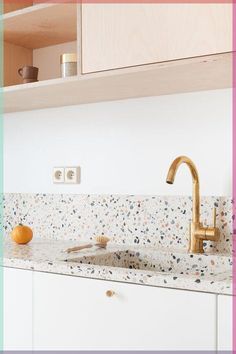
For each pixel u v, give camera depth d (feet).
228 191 6.42
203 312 4.57
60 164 8.05
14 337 6.17
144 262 6.67
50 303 5.74
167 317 4.79
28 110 8.46
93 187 7.65
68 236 7.86
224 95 6.48
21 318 6.08
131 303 5.04
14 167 8.70
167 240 6.87
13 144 8.71
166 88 6.52
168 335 4.78
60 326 5.64
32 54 8.44
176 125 6.87
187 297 4.67
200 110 6.67
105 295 5.24
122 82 6.18
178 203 6.79
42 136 8.30
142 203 7.10
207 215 6.55
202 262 6.22
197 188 6.35
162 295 4.83
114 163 7.44
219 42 5.05
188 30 5.25
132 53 5.65
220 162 6.49
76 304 5.49
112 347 5.18
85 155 7.75
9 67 8.02
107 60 5.86
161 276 4.84
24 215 8.45
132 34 5.65
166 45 5.40
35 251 6.72
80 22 6.12
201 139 6.65
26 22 7.04
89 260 6.31
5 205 8.75
